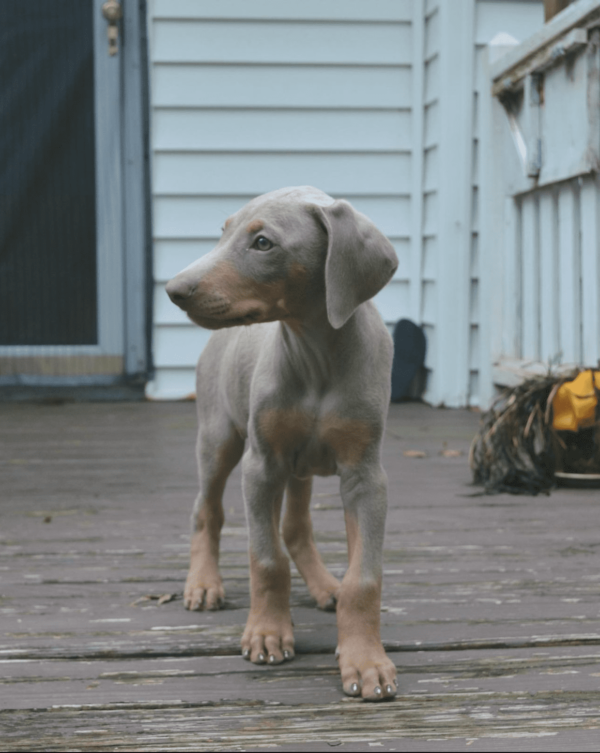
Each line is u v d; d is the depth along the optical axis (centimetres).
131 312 555
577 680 168
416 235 559
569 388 325
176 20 539
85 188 545
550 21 419
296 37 546
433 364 538
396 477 350
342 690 163
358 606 168
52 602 212
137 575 232
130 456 391
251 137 550
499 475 333
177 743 144
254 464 178
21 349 548
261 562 179
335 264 157
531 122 427
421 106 550
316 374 170
